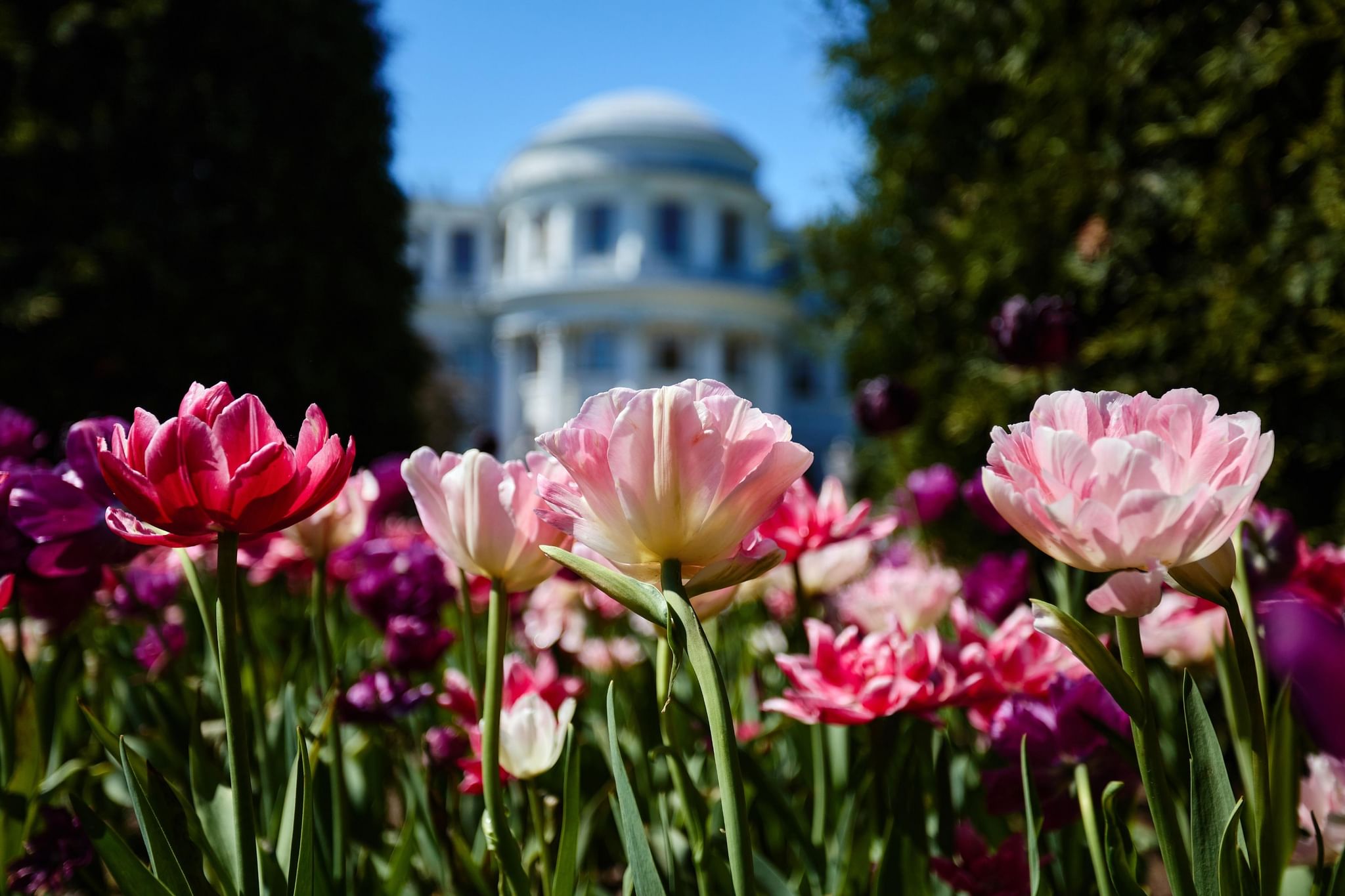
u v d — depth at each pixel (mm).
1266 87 3260
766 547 688
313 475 705
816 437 29781
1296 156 3010
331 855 1074
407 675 1443
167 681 1622
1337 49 3086
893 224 5078
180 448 654
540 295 27922
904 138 5176
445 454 848
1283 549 964
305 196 7297
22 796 1177
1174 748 1312
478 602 1745
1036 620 651
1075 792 958
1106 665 642
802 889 1019
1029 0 4105
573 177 28094
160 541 720
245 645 1197
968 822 1224
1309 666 782
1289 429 3137
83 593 1239
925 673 1039
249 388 6762
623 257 27875
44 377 6375
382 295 7492
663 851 1152
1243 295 3166
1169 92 3564
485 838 1119
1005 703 1038
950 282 4426
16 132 6633
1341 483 3084
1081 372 3688
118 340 6566
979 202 4395
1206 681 1556
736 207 28719
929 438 4465
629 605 638
